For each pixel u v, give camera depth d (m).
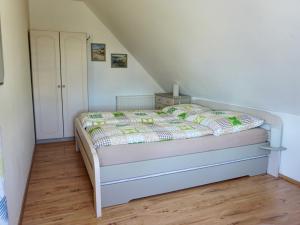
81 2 4.46
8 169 1.62
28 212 2.17
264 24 1.86
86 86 4.22
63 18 4.38
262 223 2.05
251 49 2.22
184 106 3.76
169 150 2.39
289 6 1.58
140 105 5.22
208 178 2.65
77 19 4.48
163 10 2.64
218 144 2.63
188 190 2.59
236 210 2.24
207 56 2.86
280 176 2.93
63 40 3.96
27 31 3.66
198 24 2.42
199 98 4.24
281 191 2.60
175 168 2.45
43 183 2.72
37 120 4.01
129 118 3.27
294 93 2.41
